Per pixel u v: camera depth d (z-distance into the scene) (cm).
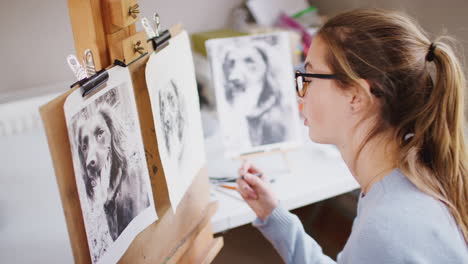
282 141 130
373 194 68
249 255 157
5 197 118
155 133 74
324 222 172
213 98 166
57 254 103
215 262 154
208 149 141
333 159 130
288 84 130
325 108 74
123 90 63
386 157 70
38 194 122
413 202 64
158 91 71
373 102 69
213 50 126
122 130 64
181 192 79
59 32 148
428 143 69
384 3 157
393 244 61
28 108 138
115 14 60
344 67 68
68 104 51
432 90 69
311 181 118
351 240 69
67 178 53
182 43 82
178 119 79
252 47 128
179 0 168
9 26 140
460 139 69
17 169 128
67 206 53
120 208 63
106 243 60
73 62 58
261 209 98
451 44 138
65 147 53
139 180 68
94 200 58
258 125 129
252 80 128
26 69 147
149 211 71
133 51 65
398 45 67
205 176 96
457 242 63
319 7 186
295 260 94
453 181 68
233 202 110
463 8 133
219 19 181
